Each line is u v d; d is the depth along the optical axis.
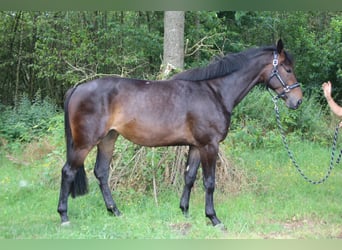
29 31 12.98
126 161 5.96
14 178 6.73
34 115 9.80
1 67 13.09
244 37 12.21
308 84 12.34
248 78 4.91
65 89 13.13
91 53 11.61
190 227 4.77
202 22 10.90
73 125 4.74
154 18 11.59
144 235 4.42
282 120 9.30
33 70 13.03
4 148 8.49
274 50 4.93
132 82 4.82
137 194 5.72
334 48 12.06
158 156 5.92
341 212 5.26
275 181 6.58
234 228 4.71
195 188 6.05
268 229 4.67
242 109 9.09
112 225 4.73
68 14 12.08
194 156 5.07
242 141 8.23
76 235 4.39
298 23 12.45
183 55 7.36
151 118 4.71
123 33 11.14
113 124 4.79
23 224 4.78
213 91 4.82
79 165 4.78
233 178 6.14
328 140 9.57
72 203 5.54
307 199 5.72
